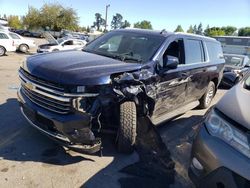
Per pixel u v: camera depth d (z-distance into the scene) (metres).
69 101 3.47
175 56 5.11
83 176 3.58
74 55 4.47
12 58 16.30
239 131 2.63
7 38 18.03
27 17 61.47
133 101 3.99
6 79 8.80
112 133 4.07
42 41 42.06
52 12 59.47
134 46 4.82
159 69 4.49
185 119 6.15
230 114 2.79
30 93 3.93
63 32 54.12
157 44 4.78
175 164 4.14
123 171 3.80
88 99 3.53
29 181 3.36
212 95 7.27
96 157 4.06
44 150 4.09
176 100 5.34
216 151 2.70
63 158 3.94
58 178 3.48
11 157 3.82
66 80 3.48
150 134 4.40
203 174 2.80
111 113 3.93
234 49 16.75
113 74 3.76
